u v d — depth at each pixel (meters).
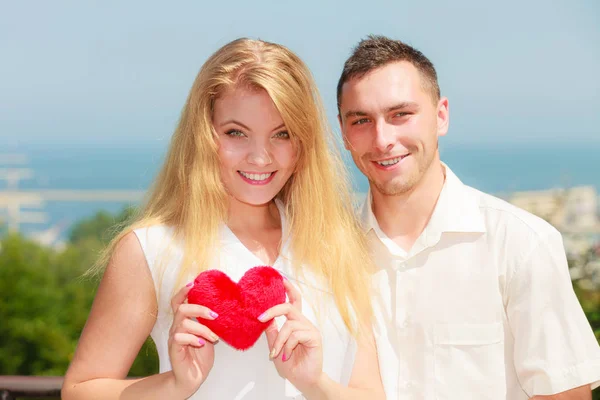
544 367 2.19
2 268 6.27
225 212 2.16
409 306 2.33
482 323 2.29
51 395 2.67
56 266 6.71
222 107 2.07
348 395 2.03
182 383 1.88
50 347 6.03
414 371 2.31
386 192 2.36
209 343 1.91
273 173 2.12
